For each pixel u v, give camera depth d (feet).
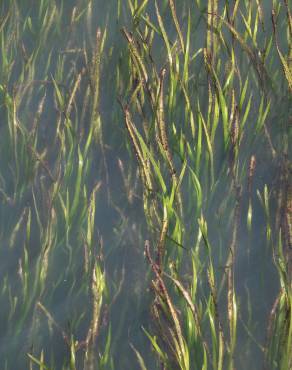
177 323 8.60
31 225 12.05
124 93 12.96
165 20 15.07
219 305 10.86
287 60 11.64
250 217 11.21
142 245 11.54
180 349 8.63
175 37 14.80
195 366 9.28
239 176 11.91
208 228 11.54
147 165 10.42
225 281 10.86
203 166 11.90
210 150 11.12
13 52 14.85
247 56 13.34
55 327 10.81
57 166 12.41
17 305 11.16
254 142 12.33
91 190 12.35
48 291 11.15
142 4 12.94
